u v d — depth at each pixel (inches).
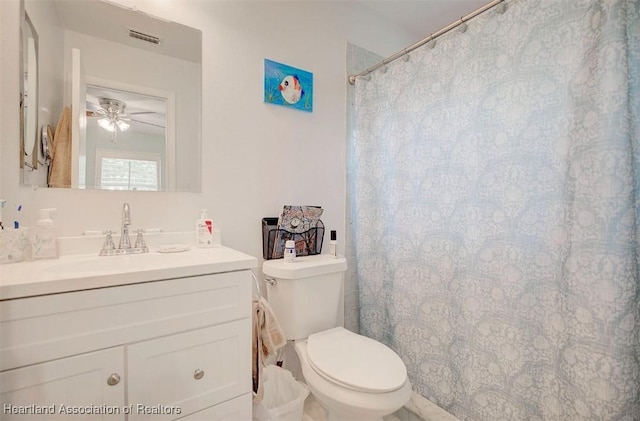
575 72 39.6
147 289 33.4
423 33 90.4
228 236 57.2
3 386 26.8
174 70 52.3
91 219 45.8
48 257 40.3
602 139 36.4
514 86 46.2
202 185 54.5
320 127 70.5
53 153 43.5
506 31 47.0
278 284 55.2
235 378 39.7
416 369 62.2
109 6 47.8
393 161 66.6
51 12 44.0
